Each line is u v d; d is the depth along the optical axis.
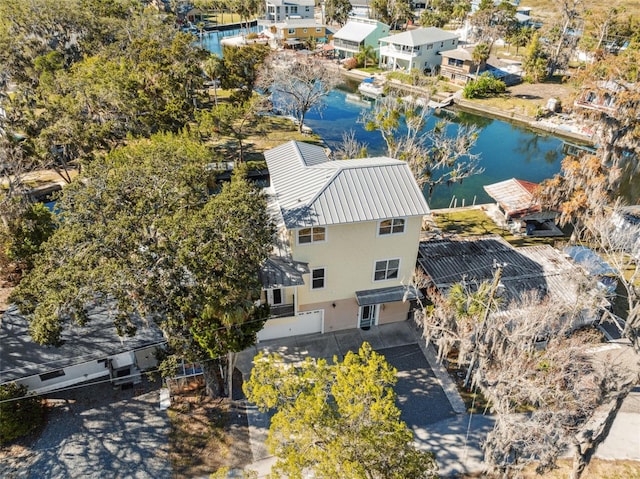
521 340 19.80
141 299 16.52
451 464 18.89
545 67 72.19
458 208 39.94
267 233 18.50
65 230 18.89
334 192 22.50
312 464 12.97
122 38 67.19
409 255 24.23
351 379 13.83
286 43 93.06
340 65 84.62
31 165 36.75
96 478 18.17
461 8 108.94
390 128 41.88
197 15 129.00
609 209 32.72
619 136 40.44
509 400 18.70
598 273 26.12
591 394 17.91
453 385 22.48
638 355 17.98
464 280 23.91
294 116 64.12
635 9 89.62
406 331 25.73
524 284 25.39
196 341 18.66
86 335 21.02
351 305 25.05
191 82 54.69
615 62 48.34
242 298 17.73
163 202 19.62
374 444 12.63
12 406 19.05
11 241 26.64
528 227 35.50
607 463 18.97
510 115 62.88
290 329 25.08
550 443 16.61
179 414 20.81
